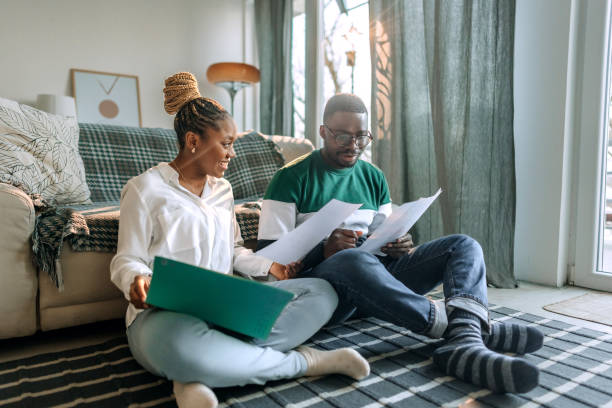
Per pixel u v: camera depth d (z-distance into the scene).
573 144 2.11
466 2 2.20
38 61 3.42
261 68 3.98
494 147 2.15
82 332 1.53
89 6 3.59
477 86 2.18
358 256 1.15
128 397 1.02
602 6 1.98
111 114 3.67
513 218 2.14
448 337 1.10
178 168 1.13
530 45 2.17
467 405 0.94
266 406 0.95
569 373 1.11
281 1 3.77
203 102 1.08
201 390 0.87
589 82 2.04
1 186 1.26
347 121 1.28
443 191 2.33
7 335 1.28
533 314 1.69
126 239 1.03
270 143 2.50
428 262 1.28
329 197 1.36
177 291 0.84
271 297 0.81
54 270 1.31
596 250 2.08
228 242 1.18
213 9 4.13
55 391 1.06
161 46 3.90
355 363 1.06
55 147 1.92
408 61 2.49
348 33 3.27
